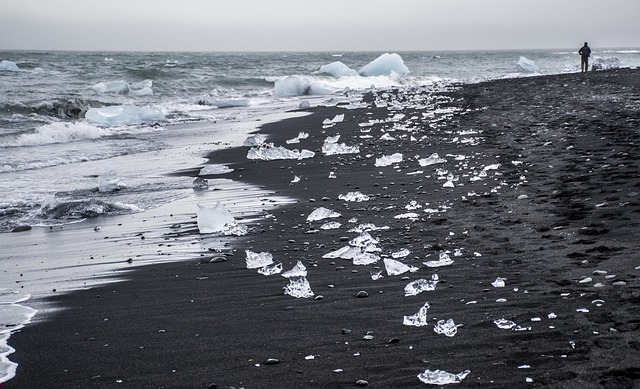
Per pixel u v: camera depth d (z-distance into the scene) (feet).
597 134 39.34
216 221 25.84
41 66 163.84
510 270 17.24
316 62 251.19
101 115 73.05
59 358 13.79
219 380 11.95
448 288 16.31
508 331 13.00
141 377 12.45
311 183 33.88
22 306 17.60
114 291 18.57
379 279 17.67
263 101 108.06
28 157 48.98
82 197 33.81
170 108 89.51
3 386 12.51
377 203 27.73
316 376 11.75
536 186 27.17
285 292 17.12
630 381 10.39
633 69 114.01
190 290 18.13
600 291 14.61
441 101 77.92
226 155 47.26
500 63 260.01
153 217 28.81
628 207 21.79
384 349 12.74
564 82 88.89
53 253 23.54
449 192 28.48
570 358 11.44
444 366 11.69
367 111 73.72
